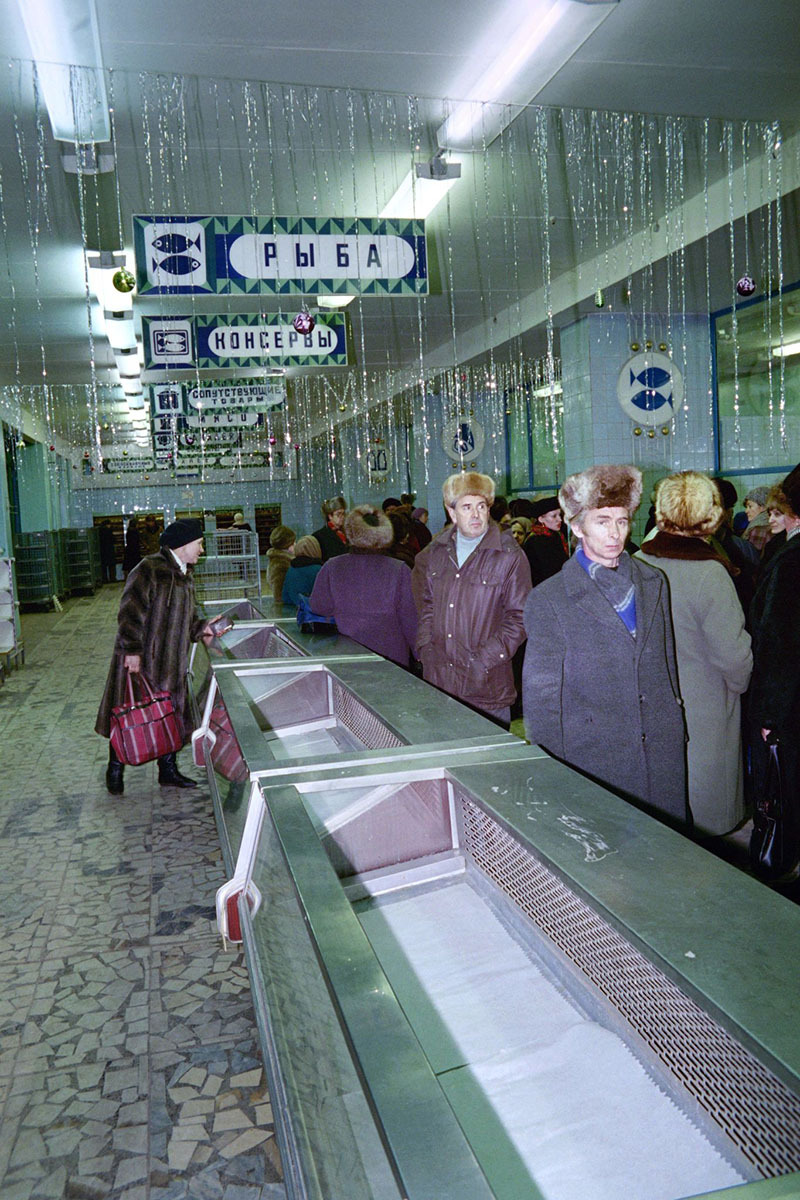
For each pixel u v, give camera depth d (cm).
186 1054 236
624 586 228
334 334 734
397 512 662
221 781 214
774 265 788
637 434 948
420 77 475
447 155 586
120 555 2600
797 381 866
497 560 316
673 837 126
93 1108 215
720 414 995
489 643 310
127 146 549
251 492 2722
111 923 318
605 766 226
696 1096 100
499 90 491
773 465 912
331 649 320
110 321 959
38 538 1581
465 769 161
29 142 530
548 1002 126
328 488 2516
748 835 347
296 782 159
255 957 137
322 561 534
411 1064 82
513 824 133
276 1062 113
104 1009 260
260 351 723
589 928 120
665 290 876
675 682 237
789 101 530
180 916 322
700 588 263
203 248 482
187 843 398
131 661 455
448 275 926
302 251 491
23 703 759
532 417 1424
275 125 529
